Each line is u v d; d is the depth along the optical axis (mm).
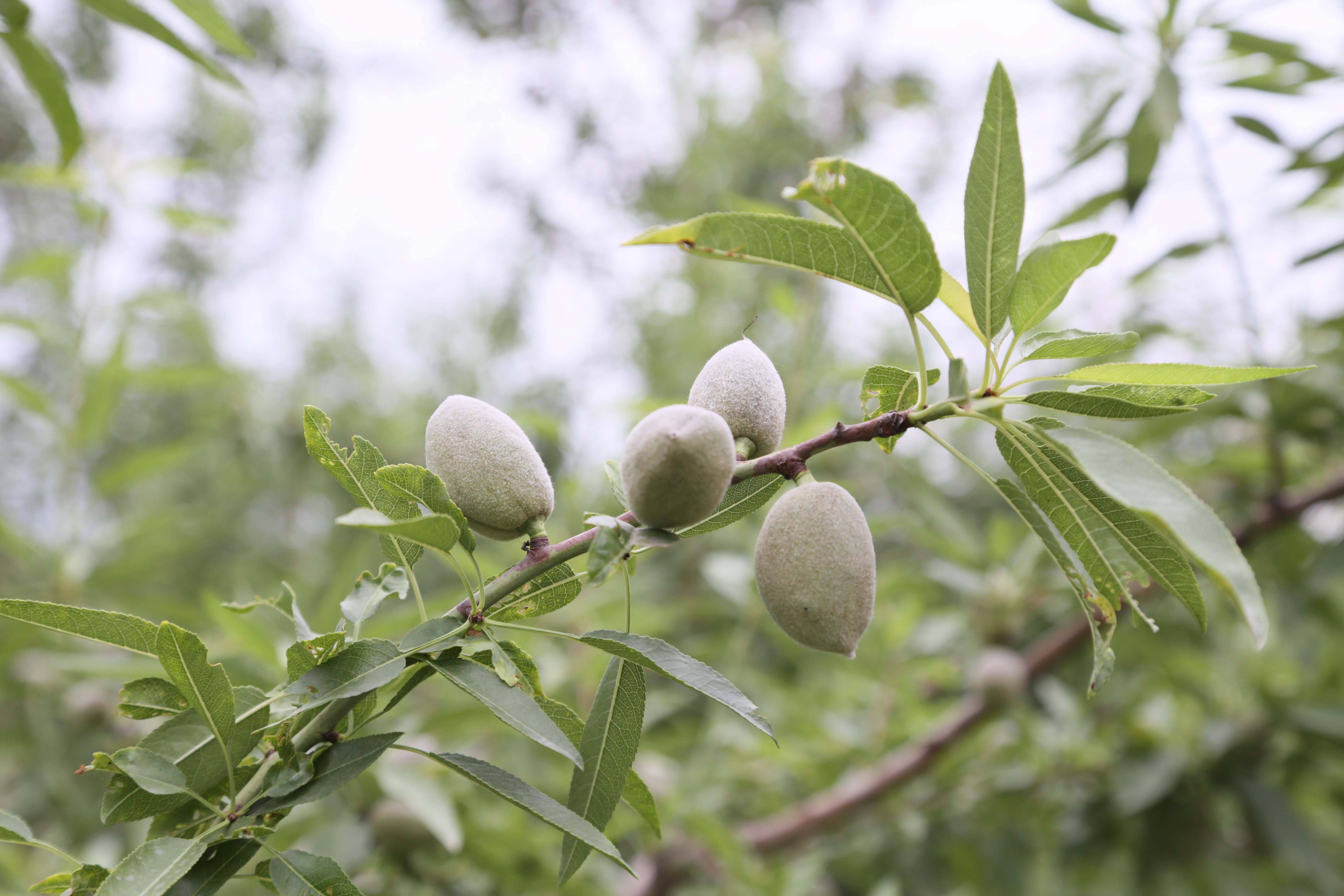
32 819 955
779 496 431
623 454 396
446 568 1128
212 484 1345
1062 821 883
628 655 394
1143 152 762
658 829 422
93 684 930
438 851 652
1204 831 839
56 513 971
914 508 1110
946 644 1005
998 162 397
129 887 369
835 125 1500
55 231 1634
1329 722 803
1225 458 845
